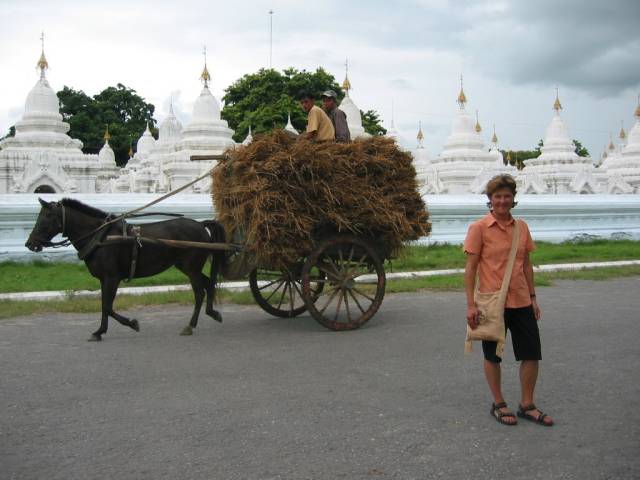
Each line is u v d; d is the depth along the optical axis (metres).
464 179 33.72
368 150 9.62
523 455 4.73
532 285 5.48
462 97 36.38
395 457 4.69
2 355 7.91
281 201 8.83
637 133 39.91
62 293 12.46
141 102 72.38
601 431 5.20
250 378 6.79
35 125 30.64
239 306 11.73
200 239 9.59
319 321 9.28
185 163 27.33
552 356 7.70
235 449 4.85
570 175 35.50
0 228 16.03
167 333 9.30
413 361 7.51
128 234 9.11
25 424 5.44
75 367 7.31
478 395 6.16
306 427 5.30
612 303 11.79
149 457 4.72
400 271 16.00
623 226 24.06
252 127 47.75
